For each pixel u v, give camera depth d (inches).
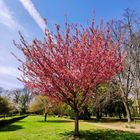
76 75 529.0
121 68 582.6
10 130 903.7
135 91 1320.1
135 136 594.6
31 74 565.0
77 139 554.3
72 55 546.9
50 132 690.8
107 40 570.3
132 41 1267.2
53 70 537.0
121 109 1667.1
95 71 531.5
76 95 574.6
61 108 1649.9
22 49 553.0
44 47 555.2
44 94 575.8
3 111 1876.2
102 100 1333.7
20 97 3565.5
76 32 570.3
